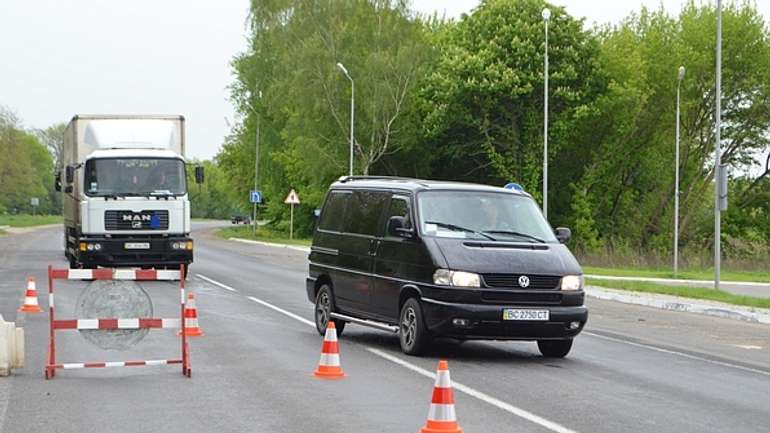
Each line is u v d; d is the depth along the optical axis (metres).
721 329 36.56
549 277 24.44
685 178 125.69
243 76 149.88
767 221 124.88
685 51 120.44
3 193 177.62
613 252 91.12
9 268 59.09
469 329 23.89
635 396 19.84
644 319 39.72
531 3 114.94
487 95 112.56
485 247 24.73
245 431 15.68
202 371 22.06
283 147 149.62
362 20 123.94
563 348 25.73
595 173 123.00
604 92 115.44
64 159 60.88
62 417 16.77
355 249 27.86
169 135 51.41
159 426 16.05
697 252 105.25
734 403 19.39
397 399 18.69
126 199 49.22
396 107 120.00
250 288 46.91
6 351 21.30
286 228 153.00
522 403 18.56
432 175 133.25
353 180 30.27
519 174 117.19
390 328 25.98
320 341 27.67
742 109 122.31
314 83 121.75
